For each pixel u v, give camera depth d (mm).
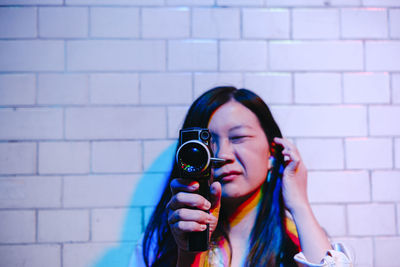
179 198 1001
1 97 1444
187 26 1477
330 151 1463
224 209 1390
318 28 1495
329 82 1482
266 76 1471
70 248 1408
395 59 1503
